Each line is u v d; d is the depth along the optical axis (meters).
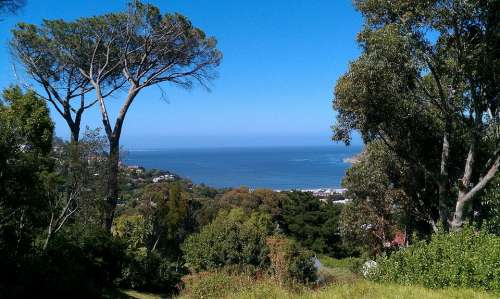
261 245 17.19
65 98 20.30
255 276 14.02
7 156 10.46
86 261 16.23
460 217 12.15
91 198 14.90
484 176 12.41
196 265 18.48
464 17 10.78
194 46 19.47
